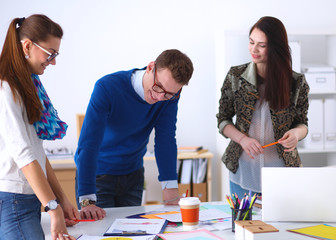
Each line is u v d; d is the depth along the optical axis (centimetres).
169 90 177
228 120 232
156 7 405
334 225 156
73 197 374
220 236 147
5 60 144
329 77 371
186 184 380
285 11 414
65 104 403
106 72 405
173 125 213
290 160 219
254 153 212
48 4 395
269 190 161
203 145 417
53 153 372
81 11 399
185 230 155
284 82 210
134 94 197
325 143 369
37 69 150
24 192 146
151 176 411
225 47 368
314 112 367
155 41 407
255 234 137
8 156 144
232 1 410
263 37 209
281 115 216
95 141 189
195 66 413
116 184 216
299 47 358
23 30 145
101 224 166
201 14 409
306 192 160
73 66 402
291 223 159
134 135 211
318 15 416
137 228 156
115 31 403
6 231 143
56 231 141
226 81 226
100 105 192
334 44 384
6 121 139
